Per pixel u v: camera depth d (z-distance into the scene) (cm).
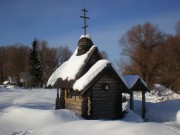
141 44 5922
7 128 1486
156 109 2317
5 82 9375
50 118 1658
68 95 2122
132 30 5994
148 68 5806
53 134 1221
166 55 5766
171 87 5684
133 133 1052
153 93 4794
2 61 10531
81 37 2170
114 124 1228
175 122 2036
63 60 10050
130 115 2019
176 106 2278
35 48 7744
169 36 5950
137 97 4094
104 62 1872
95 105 1875
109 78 1955
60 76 2136
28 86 7662
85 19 2197
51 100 3612
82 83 1797
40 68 7731
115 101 1975
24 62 9950
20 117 1689
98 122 1314
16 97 3906
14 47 10150
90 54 1969
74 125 1316
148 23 5953
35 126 1540
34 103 3117
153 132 1055
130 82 2184
